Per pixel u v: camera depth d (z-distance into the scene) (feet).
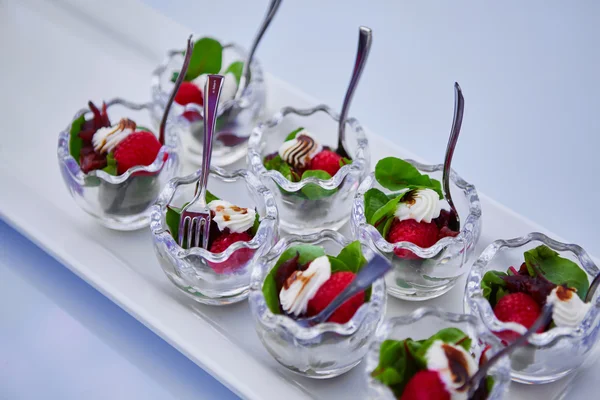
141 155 1.99
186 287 1.87
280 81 2.34
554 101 2.46
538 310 1.74
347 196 1.99
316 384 1.81
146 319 1.88
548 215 2.24
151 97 2.27
